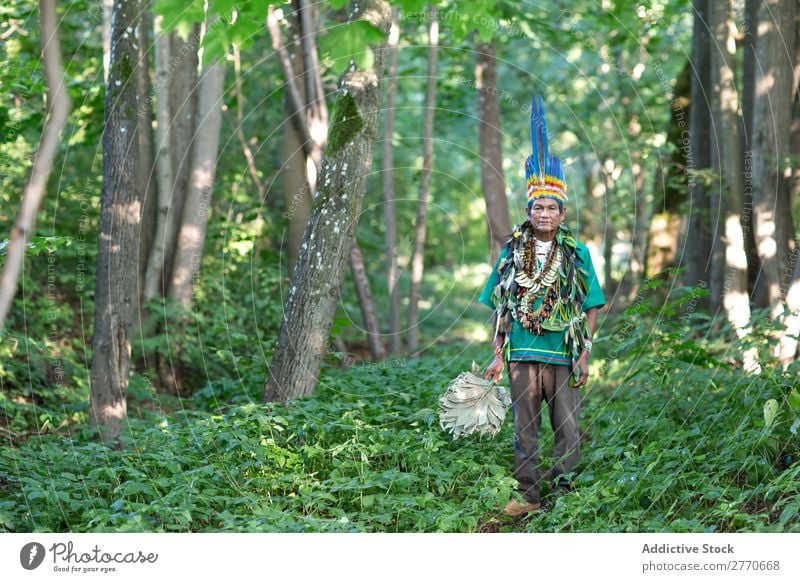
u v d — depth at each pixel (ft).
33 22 31.58
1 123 28.02
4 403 23.62
